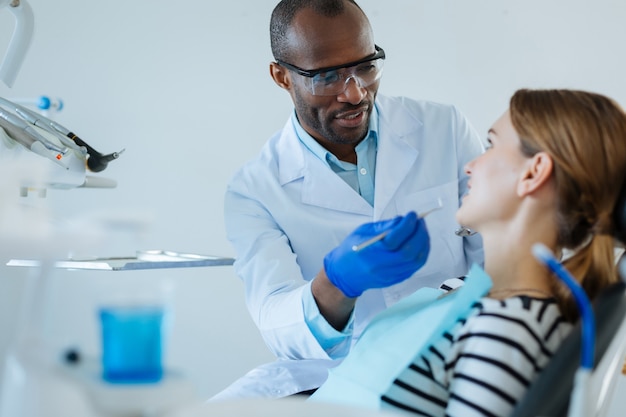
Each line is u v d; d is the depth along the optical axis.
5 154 1.94
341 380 1.20
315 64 1.82
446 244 1.99
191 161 3.05
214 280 3.06
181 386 0.78
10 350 0.87
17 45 2.03
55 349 0.85
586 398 0.75
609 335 0.97
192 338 3.07
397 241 1.28
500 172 1.18
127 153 3.05
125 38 3.02
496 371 1.01
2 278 1.83
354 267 1.34
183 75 3.03
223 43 3.01
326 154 2.01
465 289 1.06
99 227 1.44
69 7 3.01
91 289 2.84
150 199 3.07
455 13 2.89
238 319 3.07
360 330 1.95
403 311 1.26
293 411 0.76
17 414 0.78
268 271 1.87
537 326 1.05
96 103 3.04
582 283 1.12
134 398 0.76
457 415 1.02
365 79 1.84
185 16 3.00
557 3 2.82
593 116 1.13
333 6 1.83
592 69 2.83
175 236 3.07
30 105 2.44
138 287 0.90
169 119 3.04
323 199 2.00
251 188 2.04
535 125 1.15
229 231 2.04
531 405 0.89
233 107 3.03
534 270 1.16
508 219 1.17
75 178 2.02
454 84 2.92
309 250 1.99
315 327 1.57
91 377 0.79
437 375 1.12
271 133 3.02
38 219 1.75
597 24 2.81
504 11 2.86
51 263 0.96
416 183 2.04
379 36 2.94
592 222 1.13
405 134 2.07
